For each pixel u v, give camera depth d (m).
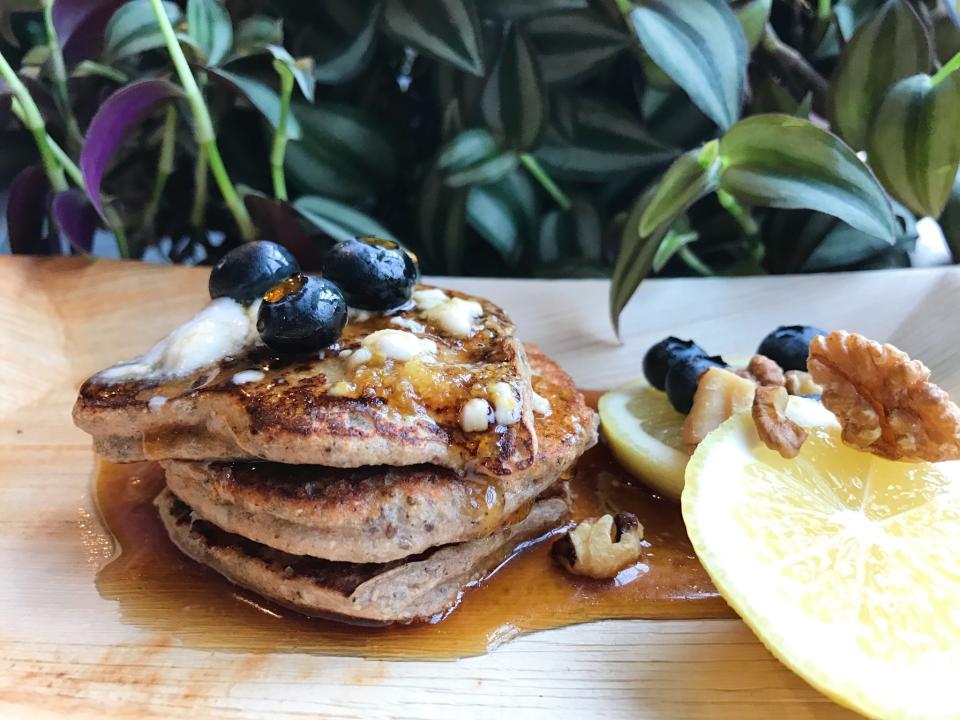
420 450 0.12
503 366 0.12
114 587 0.13
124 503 0.15
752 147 0.18
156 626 0.12
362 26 0.21
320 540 0.12
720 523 0.12
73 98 0.22
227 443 0.12
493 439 0.12
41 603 0.12
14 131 0.23
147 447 0.12
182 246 0.26
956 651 0.10
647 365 0.17
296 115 0.22
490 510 0.12
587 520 0.14
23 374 0.18
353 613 0.12
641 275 0.18
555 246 0.24
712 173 0.18
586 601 0.13
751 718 0.11
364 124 0.23
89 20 0.20
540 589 0.13
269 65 0.21
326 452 0.11
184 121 0.22
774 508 0.12
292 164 0.23
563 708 0.11
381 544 0.12
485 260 0.25
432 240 0.23
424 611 0.12
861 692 0.10
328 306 0.12
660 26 0.18
